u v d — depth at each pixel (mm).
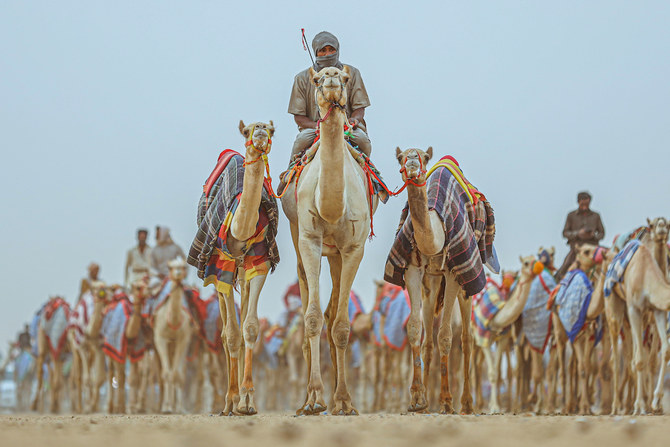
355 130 17922
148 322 34688
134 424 12312
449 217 17469
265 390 54875
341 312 16312
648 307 23547
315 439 8625
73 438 8852
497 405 30812
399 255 17703
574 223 30312
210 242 17391
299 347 45250
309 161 16750
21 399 51969
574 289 26984
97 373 38156
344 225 16094
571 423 11023
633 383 27328
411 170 16359
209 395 45625
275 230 17062
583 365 27469
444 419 13141
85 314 38406
